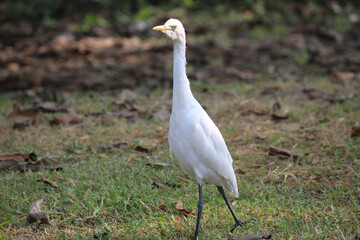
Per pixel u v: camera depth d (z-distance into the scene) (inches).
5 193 292.4
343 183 301.4
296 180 311.3
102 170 332.2
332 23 853.2
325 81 532.4
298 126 401.7
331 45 730.2
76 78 613.0
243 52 719.1
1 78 610.5
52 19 935.0
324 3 952.9
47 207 280.2
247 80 569.3
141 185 307.7
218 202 290.8
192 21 900.0
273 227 260.7
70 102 500.1
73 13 951.0
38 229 260.1
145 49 767.1
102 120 432.1
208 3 978.1
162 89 551.5
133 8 964.0
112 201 285.1
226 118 430.9
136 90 541.3
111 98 514.3
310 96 476.7
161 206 281.3
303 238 242.4
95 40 822.5
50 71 650.8
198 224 244.5
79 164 340.5
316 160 336.2
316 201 284.4
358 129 363.3
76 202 287.1
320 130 387.5
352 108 428.1
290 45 743.7
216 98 496.4
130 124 426.9
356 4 940.6
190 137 247.1
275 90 515.2
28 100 518.0
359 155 337.4
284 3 963.3
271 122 418.0
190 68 641.0
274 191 299.4
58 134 403.2
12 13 949.8
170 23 244.7
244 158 349.4
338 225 253.1
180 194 299.6
